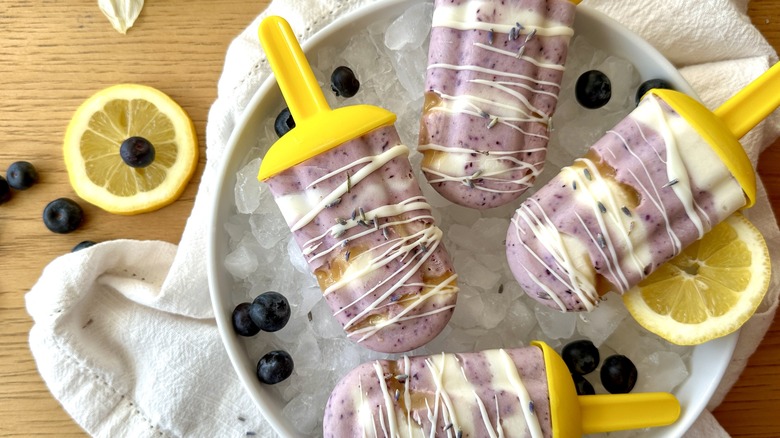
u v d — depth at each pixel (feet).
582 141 1.32
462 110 1.21
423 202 1.21
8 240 1.56
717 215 1.17
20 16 1.56
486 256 1.33
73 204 1.55
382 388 1.16
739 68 1.38
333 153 1.18
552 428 1.15
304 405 1.30
